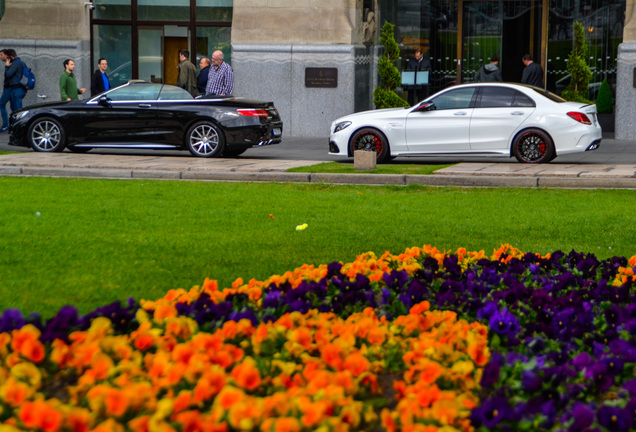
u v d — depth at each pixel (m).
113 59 28.98
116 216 11.13
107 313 4.83
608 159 19.06
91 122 19.64
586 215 11.44
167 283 7.11
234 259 8.24
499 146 17.92
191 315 5.04
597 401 4.17
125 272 7.58
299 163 17.48
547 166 16.66
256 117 19.22
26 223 10.44
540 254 7.98
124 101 19.58
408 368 4.38
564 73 28.73
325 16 25.95
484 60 29.22
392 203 12.79
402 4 29.17
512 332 4.84
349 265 7.03
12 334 4.45
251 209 11.98
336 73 25.91
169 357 4.12
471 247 9.00
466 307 5.60
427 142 18.23
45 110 19.83
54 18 27.09
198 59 28.81
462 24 29.14
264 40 26.25
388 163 18.80
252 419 3.32
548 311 5.49
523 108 17.77
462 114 18.06
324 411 3.38
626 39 23.86
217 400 3.48
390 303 5.77
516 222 10.83
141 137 19.42
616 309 5.33
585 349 4.88
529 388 3.89
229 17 28.55
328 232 9.97
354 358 4.05
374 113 18.80
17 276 7.38
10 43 27.09
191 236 9.63
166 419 3.44
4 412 3.59
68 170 16.28
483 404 3.62
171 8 28.67
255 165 16.92
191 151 19.27
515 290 5.85
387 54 26.75
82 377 3.94
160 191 13.89
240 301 5.57
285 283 5.90
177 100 19.42
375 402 3.96
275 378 3.96
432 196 13.69
